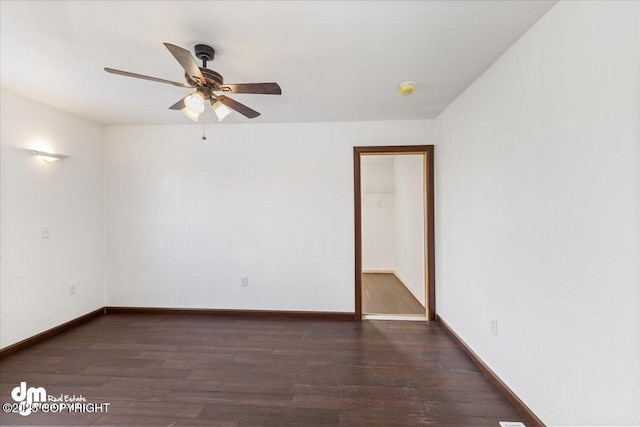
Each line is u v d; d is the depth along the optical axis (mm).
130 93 2725
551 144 1582
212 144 3705
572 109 1435
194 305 3736
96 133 3664
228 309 3695
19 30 1754
